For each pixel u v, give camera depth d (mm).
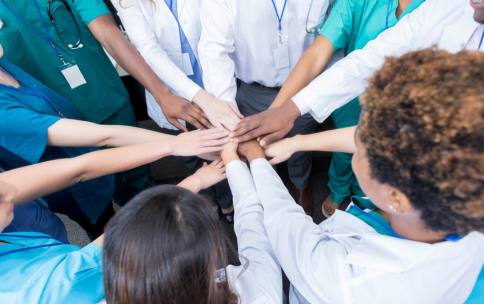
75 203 1342
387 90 394
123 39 1229
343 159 1412
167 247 440
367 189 481
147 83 1218
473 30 848
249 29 1187
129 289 457
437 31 913
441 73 365
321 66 1136
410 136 367
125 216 469
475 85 349
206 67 1224
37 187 817
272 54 1260
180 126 1213
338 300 510
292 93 1110
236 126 1022
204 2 1172
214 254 475
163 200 475
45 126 964
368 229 554
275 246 631
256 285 591
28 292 552
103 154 917
